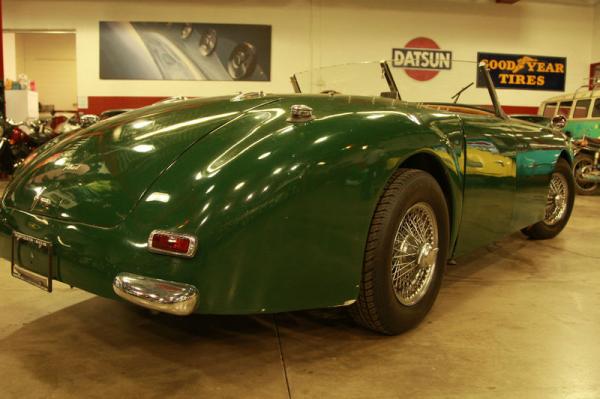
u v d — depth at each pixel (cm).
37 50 1541
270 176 133
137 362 157
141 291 127
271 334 179
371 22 1005
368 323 170
